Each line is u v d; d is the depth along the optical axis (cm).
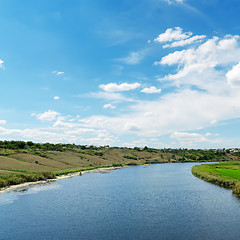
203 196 5622
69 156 17538
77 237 3108
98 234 3216
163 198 5519
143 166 18662
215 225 3519
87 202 5112
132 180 9038
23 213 4219
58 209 4522
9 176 7556
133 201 5225
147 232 3278
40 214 4166
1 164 9875
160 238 3061
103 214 4181
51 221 3784
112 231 3334
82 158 17900
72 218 3938
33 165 11281
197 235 3141
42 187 7075
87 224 3625
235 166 14112
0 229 3412
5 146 16125
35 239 3045
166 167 17262
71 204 4925
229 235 3123
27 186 7206
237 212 4188
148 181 8700
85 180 9019
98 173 12106
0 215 4097
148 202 5109
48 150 18438
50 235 3183
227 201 5038
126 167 17338
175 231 3306
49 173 9381
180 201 5159
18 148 16725
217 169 11712
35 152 15525
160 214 4156
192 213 4178
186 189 6706
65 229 3416
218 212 4203
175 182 8306
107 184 7925
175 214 4141
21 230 3369
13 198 5425
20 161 11669
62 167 12744
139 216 4047
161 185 7625
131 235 3175
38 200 5269
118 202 5134
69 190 6619
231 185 6788
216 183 7562
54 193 6122
